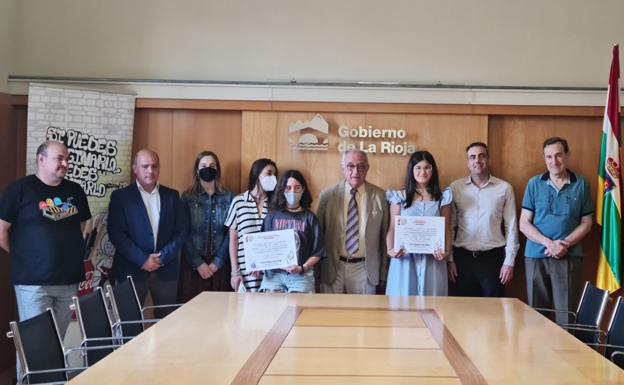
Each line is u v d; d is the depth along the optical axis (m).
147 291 5.10
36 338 2.77
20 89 5.66
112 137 5.54
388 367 2.49
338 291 5.18
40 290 4.43
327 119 5.73
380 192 5.27
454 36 5.77
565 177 5.22
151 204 5.13
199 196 5.40
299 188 4.91
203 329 3.10
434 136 5.70
